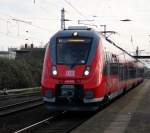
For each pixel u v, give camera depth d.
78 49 18.17
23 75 50.06
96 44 18.34
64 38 18.55
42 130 14.38
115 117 16.91
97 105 17.84
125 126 14.23
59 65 17.83
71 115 18.91
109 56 20.73
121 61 27.03
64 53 18.14
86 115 18.86
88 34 18.61
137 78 48.66
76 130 13.43
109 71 20.47
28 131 14.00
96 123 15.07
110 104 23.27
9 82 46.44
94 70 17.62
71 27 19.78
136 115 17.61
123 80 28.28
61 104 17.64
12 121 17.03
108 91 20.25
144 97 29.69
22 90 43.19
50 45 18.56
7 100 30.31
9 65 48.12
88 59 17.83
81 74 17.52
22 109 21.53
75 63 17.75
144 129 13.54
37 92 42.69
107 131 13.10
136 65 46.16
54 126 15.41
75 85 17.47
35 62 57.56
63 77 17.58
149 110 19.81
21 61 53.31
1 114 19.12
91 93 17.36
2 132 13.85
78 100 17.42
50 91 17.69
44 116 18.84
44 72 18.09
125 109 20.30
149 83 67.94
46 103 17.95
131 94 33.34
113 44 23.91
